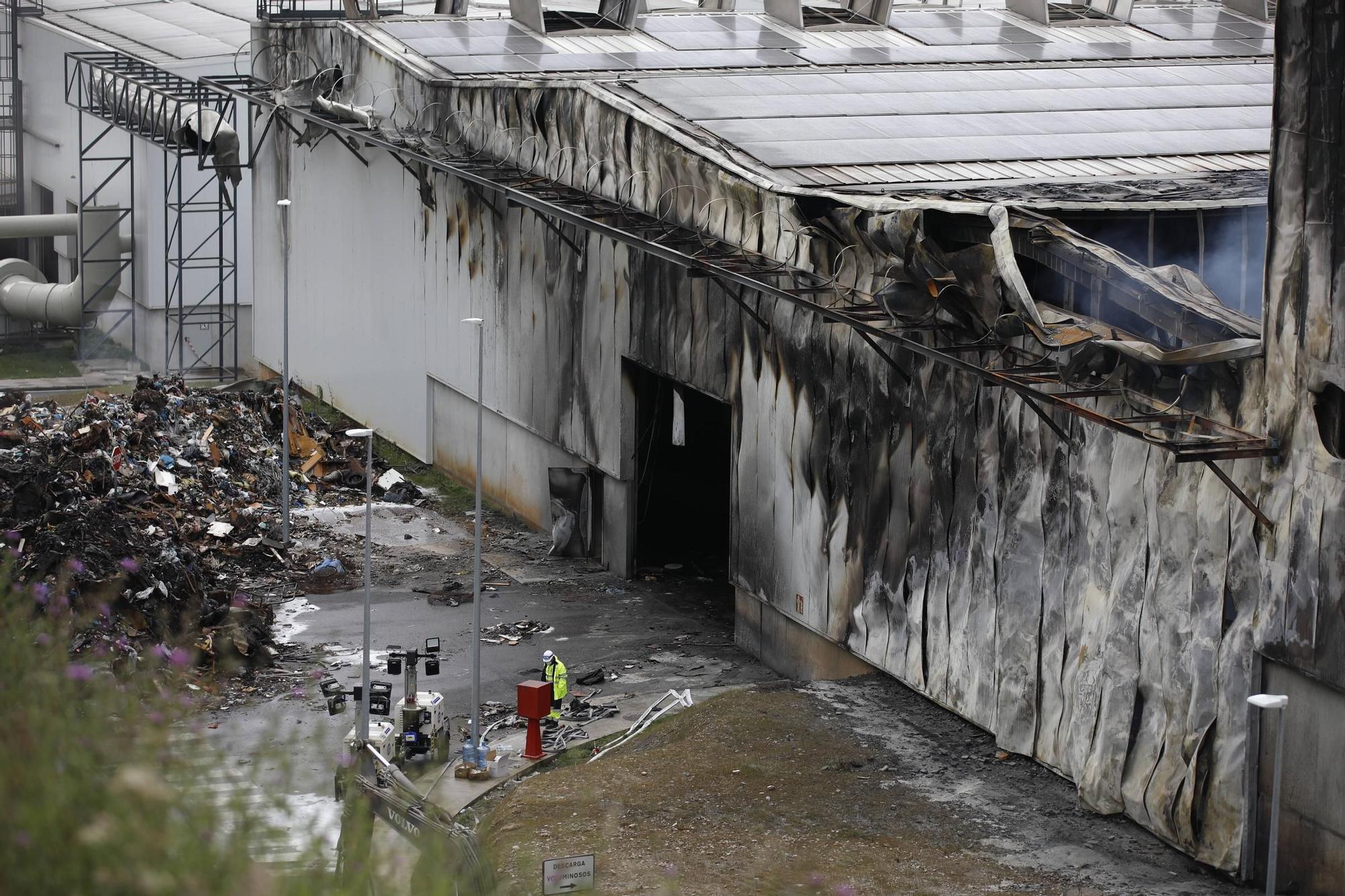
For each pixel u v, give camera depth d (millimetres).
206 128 135125
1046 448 61031
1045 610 61469
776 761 64125
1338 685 48781
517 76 105812
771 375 79500
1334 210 48844
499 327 107375
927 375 67875
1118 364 56031
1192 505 54219
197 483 101125
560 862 42438
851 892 47156
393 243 121000
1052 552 61062
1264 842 52188
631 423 94562
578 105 93500
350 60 121562
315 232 134375
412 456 121000
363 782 45750
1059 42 112250
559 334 100188
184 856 16422
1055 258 59781
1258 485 51844
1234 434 52312
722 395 84188
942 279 62625
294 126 135250
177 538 92750
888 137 84375
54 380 145250
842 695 71375
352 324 129000
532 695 69438
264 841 18578
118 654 72188
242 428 110812
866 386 72000
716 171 80250
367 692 66875
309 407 134625
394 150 108375
